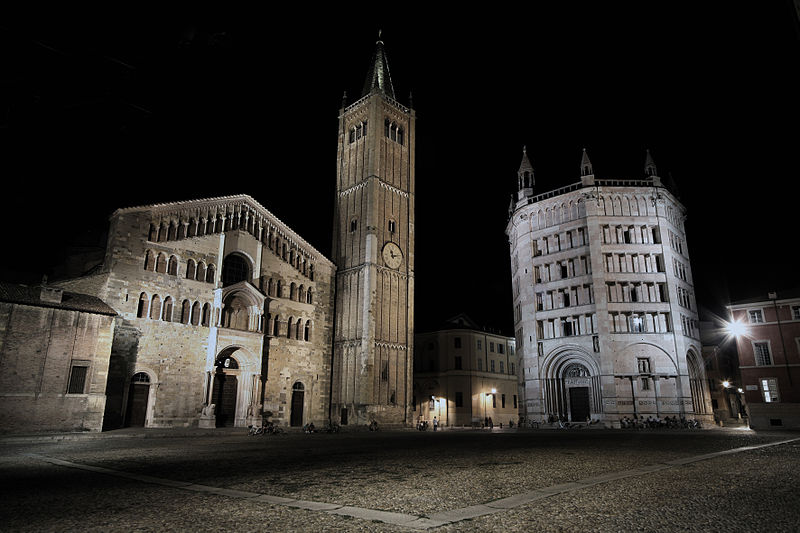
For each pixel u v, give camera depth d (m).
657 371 61.66
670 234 68.69
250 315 56.12
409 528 8.84
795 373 57.75
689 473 15.62
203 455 23.95
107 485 14.18
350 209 72.56
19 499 11.93
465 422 87.56
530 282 72.38
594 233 66.50
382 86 78.19
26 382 36.34
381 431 59.81
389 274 68.94
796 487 12.75
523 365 73.38
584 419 64.56
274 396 57.28
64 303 39.47
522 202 76.50
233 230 57.19
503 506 10.69
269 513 10.26
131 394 46.72
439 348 93.00
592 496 11.75
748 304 61.84
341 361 66.25
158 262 50.41
